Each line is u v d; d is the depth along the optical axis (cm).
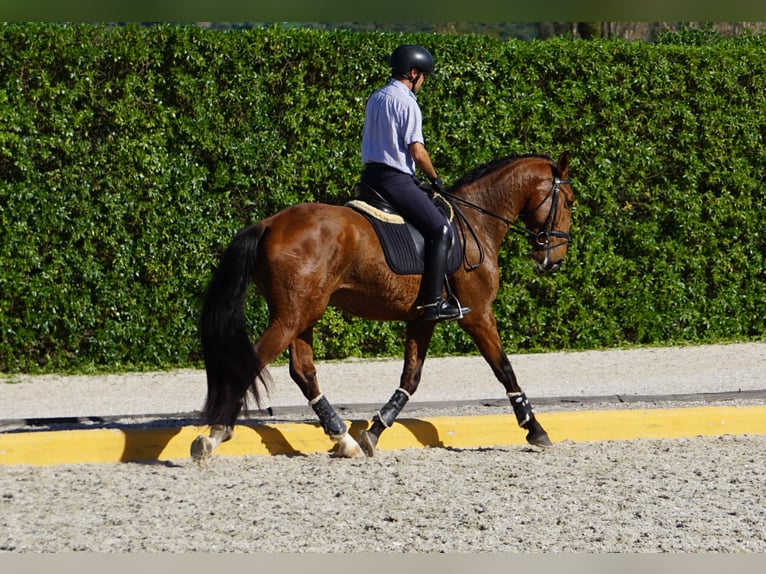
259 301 1406
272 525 691
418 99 1422
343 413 1070
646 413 969
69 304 1368
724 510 725
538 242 945
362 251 837
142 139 1357
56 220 1349
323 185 1423
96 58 1338
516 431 952
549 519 703
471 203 911
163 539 660
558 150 1477
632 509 727
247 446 900
